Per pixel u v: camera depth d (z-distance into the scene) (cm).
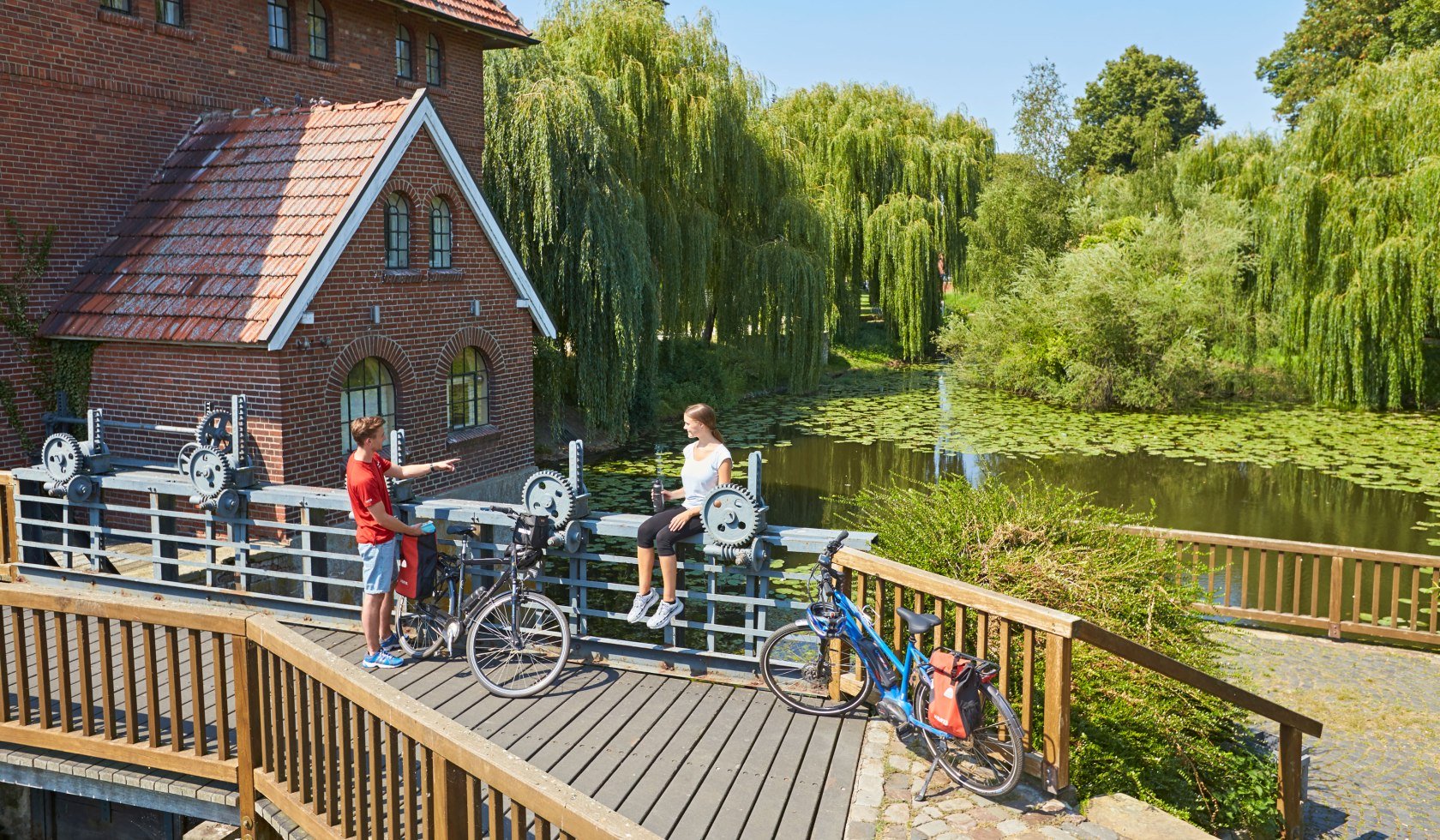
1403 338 2955
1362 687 944
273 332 1103
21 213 1220
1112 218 4700
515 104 2033
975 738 527
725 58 2739
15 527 869
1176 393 3198
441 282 1388
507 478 1548
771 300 3120
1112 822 500
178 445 1199
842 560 605
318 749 475
